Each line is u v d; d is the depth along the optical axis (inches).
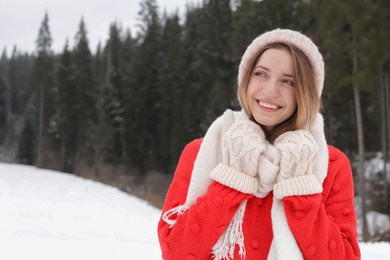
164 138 1400.1
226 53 1085.8
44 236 258.2
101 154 1577.3
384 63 741.9
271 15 765.9
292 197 63.1
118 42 2183.8
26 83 3223.4
